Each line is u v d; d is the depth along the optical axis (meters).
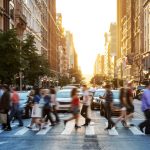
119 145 14.88
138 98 65.06
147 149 13.96
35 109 20.34
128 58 126.75
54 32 160.12
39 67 60.91
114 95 29.73
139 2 118.19
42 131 19.61
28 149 14.02
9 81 46.19
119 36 193.50
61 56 196.75
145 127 19.19
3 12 63.16
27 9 89.62
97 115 30.25
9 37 44.66
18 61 44.84
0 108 19.73
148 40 102.56
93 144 15.12
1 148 14.28
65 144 15.16
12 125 22.41
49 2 143.38
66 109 33.59
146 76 96.75
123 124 21.61
